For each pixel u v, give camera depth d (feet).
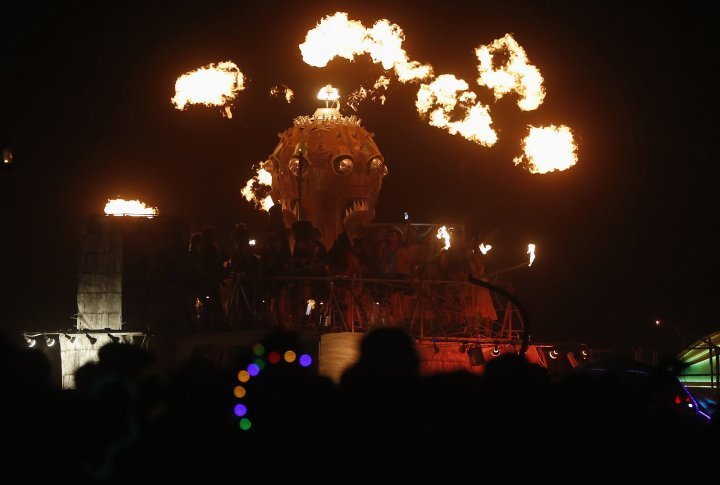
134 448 36.42
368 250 104.32
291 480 36.60
